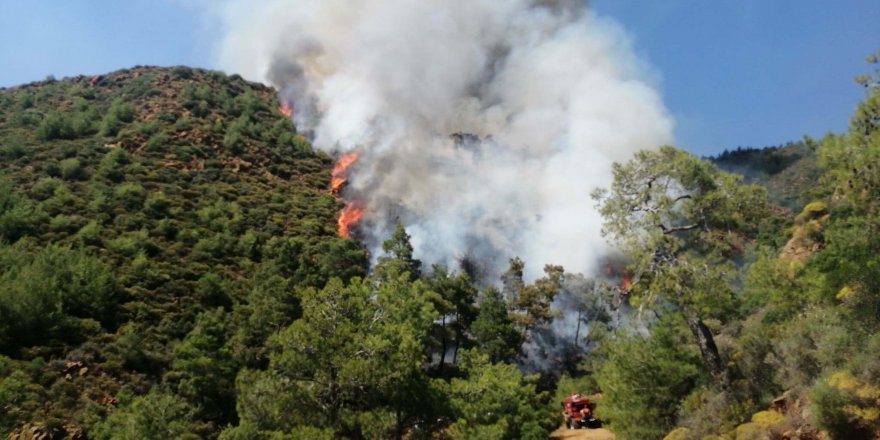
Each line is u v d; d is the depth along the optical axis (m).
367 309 20.19
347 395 18.78
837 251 17.97
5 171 63.62
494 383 25.69
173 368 35.44
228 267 53.28
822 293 18.77
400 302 21.52
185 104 105.12
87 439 28.02
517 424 27.61
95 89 113.19
